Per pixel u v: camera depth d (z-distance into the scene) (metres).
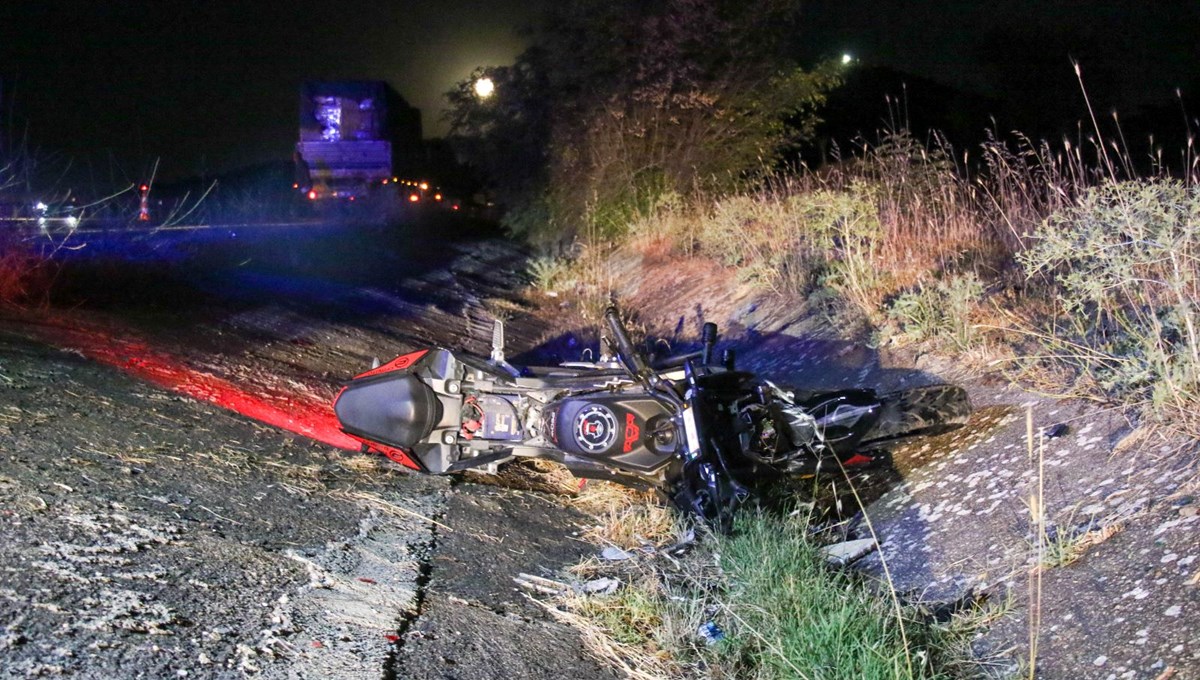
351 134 30.48
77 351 7.09
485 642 3.85
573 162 20.34
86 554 3.55
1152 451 4.50
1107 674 3.37
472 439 5.92
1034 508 3.83
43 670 2.75
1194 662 3.18
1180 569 3.62
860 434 5.37
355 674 3.26
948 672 3.68
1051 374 5.86
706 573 4.91
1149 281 5.25
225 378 7.68
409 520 5.14
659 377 5.46
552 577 4.84
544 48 20.89
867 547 4.96
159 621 3.22
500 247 27.12
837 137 23.50
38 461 4.39
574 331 13.33
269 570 3.93
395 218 28.94
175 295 11.12
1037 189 9.45
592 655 4.02
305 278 15.30
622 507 6.09
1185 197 5.32
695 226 16.62
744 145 18.89
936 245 9.93
